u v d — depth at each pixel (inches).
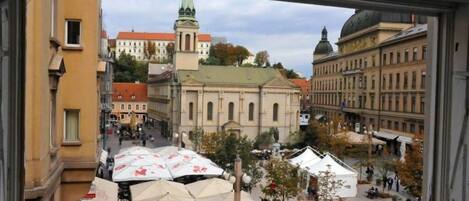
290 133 2982.3
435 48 153.8
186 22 3425.2
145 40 7509.8
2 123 123.9
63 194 471.2
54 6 401.1
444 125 149.6
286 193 1233.4
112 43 7440.9
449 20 148.6
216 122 3255.4
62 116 463.2
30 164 318.3
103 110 1888.5
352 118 3260.3
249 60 6894.7
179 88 3265.3
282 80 3272.6
